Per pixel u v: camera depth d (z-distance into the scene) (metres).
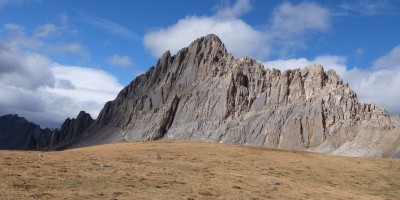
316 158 94.19
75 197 37.44
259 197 47.28
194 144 107.12
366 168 84.88
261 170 73.50
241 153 94.31
